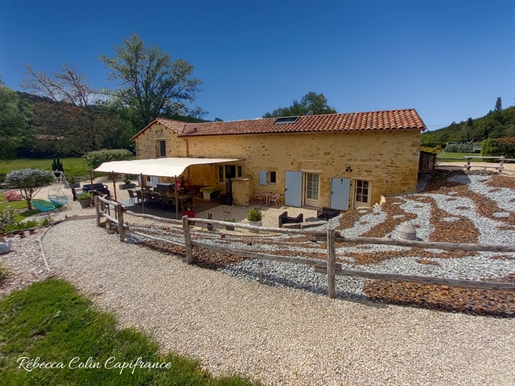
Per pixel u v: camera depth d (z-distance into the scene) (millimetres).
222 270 6594
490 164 21672
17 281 6340
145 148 23703
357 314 4645
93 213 15133
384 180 14500
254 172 18688
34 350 4090
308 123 17141
